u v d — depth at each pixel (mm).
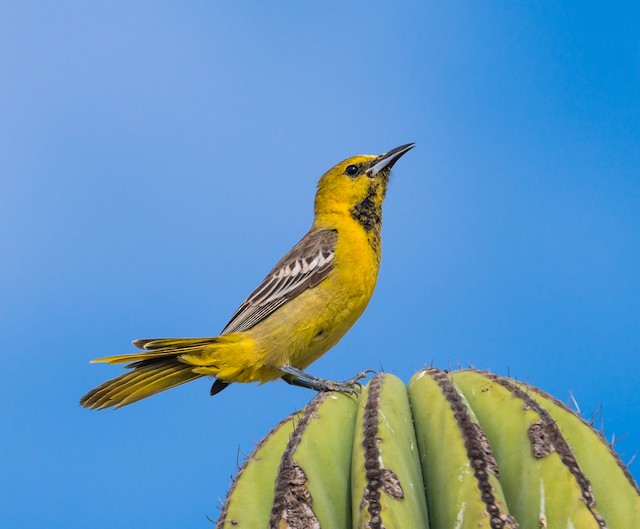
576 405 7418
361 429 6680
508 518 5906
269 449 7180
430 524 6527
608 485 6625
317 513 6328
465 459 6285
